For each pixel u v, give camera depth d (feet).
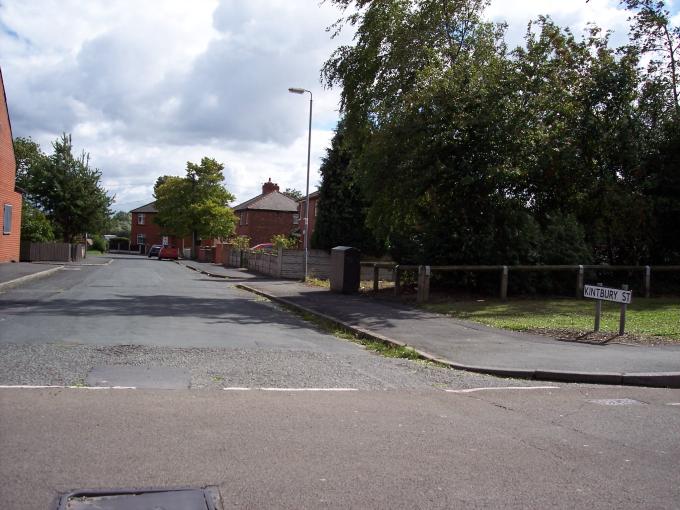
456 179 60.39
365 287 74.69
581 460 16.21
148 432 17.20
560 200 68.54
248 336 37.55
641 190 66.69
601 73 65.36
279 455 15.74
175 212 230.48
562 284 62.13
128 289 71.77
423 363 31.24
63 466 14.34
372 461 15.56
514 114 59.36
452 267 56.34
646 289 59.93
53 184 160.86
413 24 64.49
